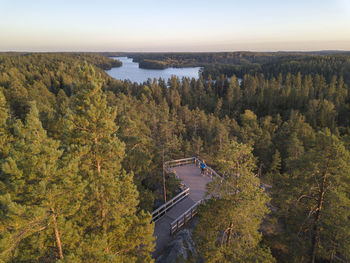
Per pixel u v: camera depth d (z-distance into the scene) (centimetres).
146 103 7275
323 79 9969
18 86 4694
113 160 952
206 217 1009
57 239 628
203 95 9531
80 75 977
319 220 1215
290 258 1330
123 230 802
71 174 643
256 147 4394
